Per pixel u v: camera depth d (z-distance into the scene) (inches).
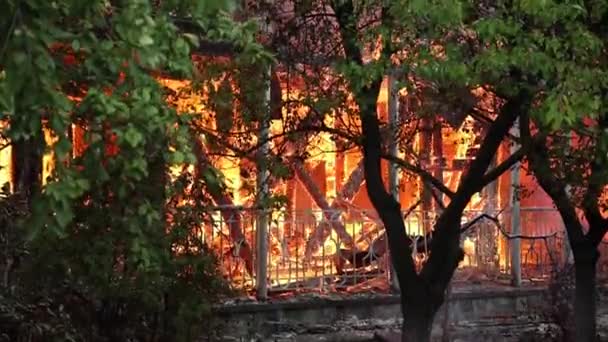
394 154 441.4
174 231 336.5
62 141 172.9
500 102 383.2
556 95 271.3
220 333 392.5
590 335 431.5
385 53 311.7
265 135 402.9
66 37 170.7
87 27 175.5
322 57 378.6
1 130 203.0
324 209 585.3
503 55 279.0
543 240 617.9
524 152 363.9
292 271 571.2
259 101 380.2
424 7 272.5
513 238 539.2
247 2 388.2
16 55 157.9
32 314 327.0
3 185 355.3
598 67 294.4
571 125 283.3
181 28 201.5
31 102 163.5
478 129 521.7
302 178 577.6
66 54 192.7
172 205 341.4
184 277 358.6
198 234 373.7
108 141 191.6
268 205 411.2
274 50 371.2
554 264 548.1
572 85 272.8
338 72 327.0
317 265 579.2
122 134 184.2
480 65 285.7
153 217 272.4
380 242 593.3
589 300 432.1
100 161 189.9
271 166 397.7
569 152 363.3
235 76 375.2
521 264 638.5
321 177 586.9
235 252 535.8
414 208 516.7
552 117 267.4
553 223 647.1
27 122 169.5
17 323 322.3
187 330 358.6
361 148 402.0
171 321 355.3
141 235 286.8
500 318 602.2
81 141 207.0
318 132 403.9
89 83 192.4
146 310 351.3
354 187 597.6
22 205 329.7
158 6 191.5
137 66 180.4
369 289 587.2
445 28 290.8
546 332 531.2
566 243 636.7
